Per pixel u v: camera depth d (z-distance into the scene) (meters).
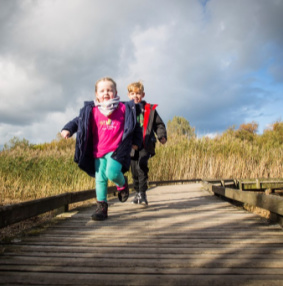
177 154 12.32
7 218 2.11
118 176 2.85
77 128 2.82
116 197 5.76
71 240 2.21
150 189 8.35
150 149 4.00
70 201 3.65
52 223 2.84
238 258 1.82
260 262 1.74
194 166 11.95
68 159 10.03
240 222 2.94
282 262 1.74
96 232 2.47
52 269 1.62
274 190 8.91
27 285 1.42
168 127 15.66
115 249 1.99
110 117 2.83
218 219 3.11
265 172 11.36
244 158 12.08
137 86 4.08
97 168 2.94
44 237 2.29
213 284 1.46
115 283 1.45
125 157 2.80
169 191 7.28
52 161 9.88
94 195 4.75
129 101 3.00
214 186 5.89
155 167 11.76
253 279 1.51
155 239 2.26
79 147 2.72
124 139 2.78
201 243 2.16
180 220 3.04
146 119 4.02
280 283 1.46
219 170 11.77
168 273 1.58
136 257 1.83
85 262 1.73
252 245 2.11
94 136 2.89
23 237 2.29
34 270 1.60
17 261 1.74
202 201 4.93
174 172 11.70
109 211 3.67
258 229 2.62
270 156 12.45
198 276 1.54
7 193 7.13
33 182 8.24
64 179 8.64
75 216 3.24
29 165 9.66
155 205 4.32
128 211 3.68
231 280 1.49
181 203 4.61
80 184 7.71
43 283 1.44
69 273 1.57
